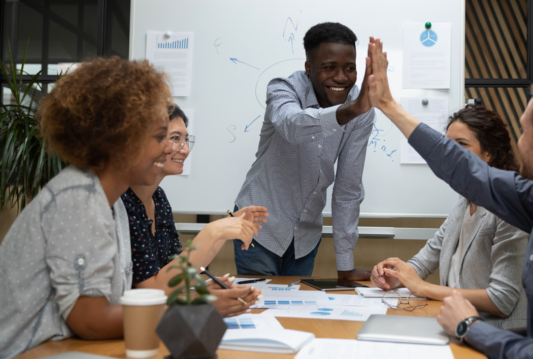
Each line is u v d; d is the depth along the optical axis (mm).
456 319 759
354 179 1745
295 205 1838
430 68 2223
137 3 2328
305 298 1180
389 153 2227
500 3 2887
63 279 718
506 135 1284
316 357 639
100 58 789
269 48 2277
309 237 1887
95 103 732
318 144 1748
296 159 1808
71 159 778
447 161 979
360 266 2512
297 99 1721
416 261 1499
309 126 1376
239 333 726
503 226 1132
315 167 1782
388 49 2236
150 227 1200
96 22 2961
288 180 1831
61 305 719
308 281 1481
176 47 2307
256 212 1412
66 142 761
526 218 926
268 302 1117
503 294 1078
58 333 746
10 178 2500
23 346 722
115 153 767
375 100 1071
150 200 1237
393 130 2227
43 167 2406
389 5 2240
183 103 2301
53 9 2982
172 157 1332
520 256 1089
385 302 1135
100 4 2795
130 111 739
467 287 1233
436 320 867
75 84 742
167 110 853
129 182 841
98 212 755
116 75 751
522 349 661
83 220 740
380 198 2225
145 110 753
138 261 1062
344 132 1735
